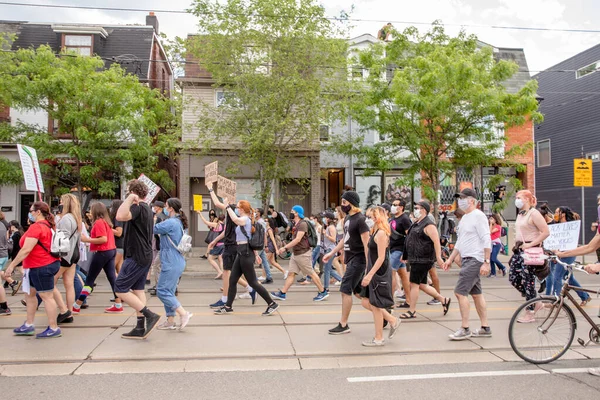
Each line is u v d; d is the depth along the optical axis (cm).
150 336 670
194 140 1905
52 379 501
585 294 855
